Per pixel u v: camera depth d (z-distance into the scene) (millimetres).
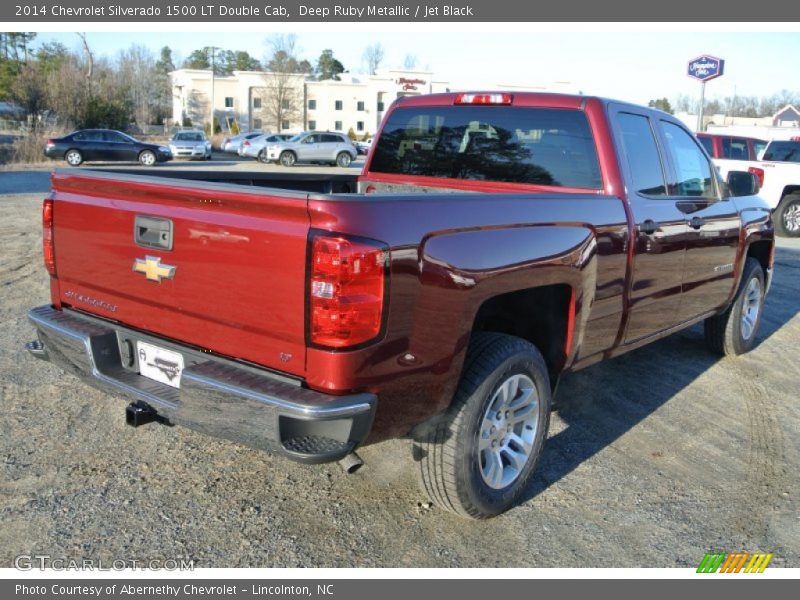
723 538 3496
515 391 3523
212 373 2914
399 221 2793
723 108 92125
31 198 16797
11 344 5742
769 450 4500
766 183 15352
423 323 2920
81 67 62344
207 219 2957
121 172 3602
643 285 4379
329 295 2646
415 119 5051
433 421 3246
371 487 3809
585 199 3795
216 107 88750
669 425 4836
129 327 3420
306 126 88188
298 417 2656
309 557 3189
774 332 7367
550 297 3834
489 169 4668
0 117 46250
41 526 3291
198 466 3922
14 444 4043
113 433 4250
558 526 3543
